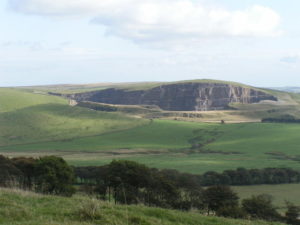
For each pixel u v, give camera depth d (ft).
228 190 237.04
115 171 220.84
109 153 655.76
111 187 229.66
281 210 264.52
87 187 249.34
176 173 357.41
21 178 225.56
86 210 61.46
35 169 206.90
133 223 60.13
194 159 564.71
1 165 220.23
